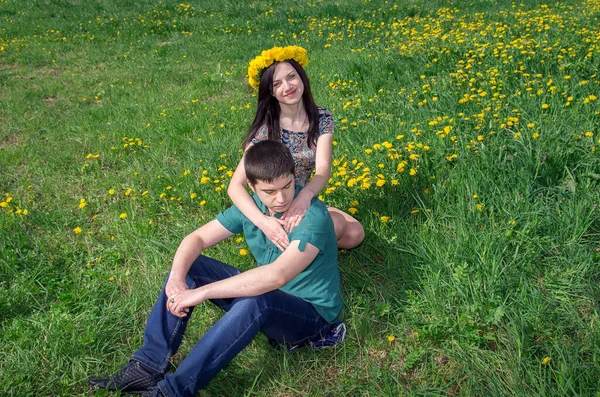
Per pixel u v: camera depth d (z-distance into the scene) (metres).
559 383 2.16
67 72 8.00
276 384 2.42
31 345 2.64
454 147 3.84
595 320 2.48
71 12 11.79
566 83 4.80
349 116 5.11
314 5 11.35
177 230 3.53
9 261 3.25
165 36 10.16
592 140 3.72
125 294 3.03
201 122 5.45
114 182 4.33
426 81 5.69
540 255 2.91
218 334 2.12
